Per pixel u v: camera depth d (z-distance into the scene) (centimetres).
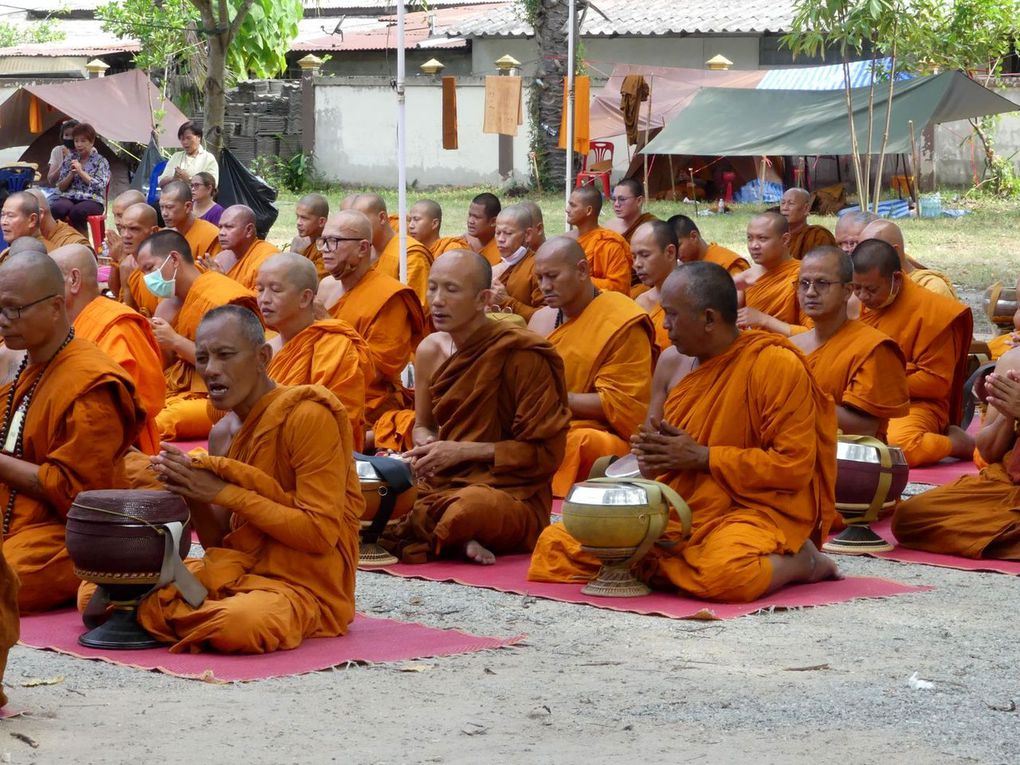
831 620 812
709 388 869
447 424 982
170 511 725
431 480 983
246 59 4234
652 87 3338
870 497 980
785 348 863
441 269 959
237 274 1582
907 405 1077
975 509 993
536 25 3666
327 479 739
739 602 844
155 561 718
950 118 2384
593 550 846
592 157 3559
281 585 745
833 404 884
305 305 1057
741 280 1427
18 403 810
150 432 982
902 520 1016
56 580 809
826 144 2355
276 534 732
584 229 1641
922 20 2633
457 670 706
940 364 1273
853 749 588
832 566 905
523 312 1509
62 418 800
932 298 1265
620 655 738
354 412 1049
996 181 3756
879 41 2428
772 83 3247
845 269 1070
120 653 726
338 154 4144
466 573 930
